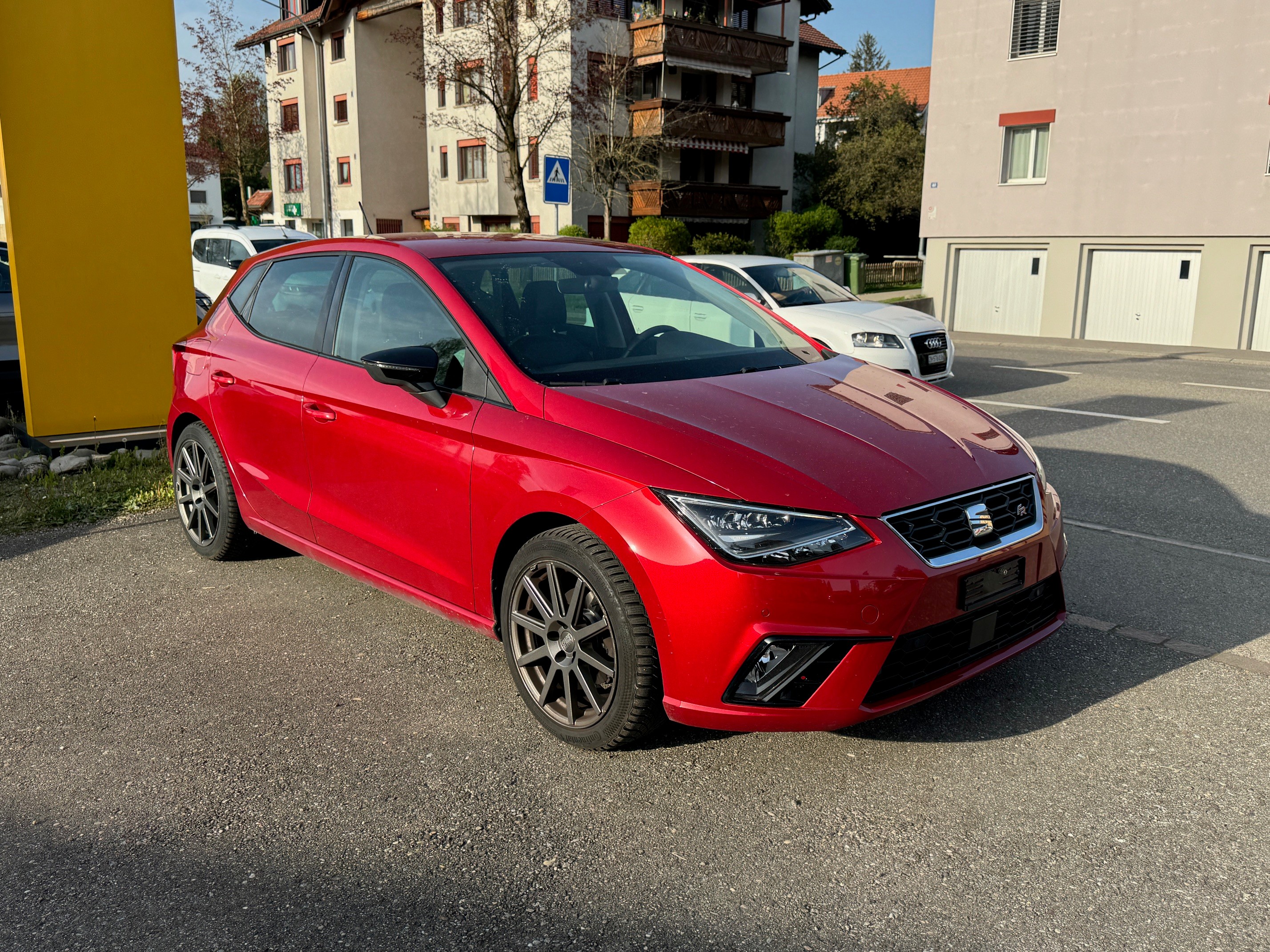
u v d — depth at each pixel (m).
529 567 3.17
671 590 2.76
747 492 2.75
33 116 6.68
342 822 2.81
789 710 2.76
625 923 2.38
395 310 3.85
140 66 6.96
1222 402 10.12
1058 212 21.23
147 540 5.43
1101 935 2.29
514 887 2.52
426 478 3.52
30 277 6.83
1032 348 18.27
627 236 31.62
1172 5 19.00
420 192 40.12
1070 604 4.34
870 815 2.80
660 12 31.06
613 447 2.97
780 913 2.40
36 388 6.97
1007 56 21.41
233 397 4.53
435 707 3.50
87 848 2.71
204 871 2.60
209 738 3.30
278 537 4.47
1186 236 19.50
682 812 2.83
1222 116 18.67
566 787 2.98
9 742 3.29
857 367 3.95
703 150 32.94
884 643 2.75
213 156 42.44
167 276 7.34
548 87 29.69
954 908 2.40
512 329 3.53
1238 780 2.94
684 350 3.78
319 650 3.99
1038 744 3.16
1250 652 3.83
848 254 24.00
